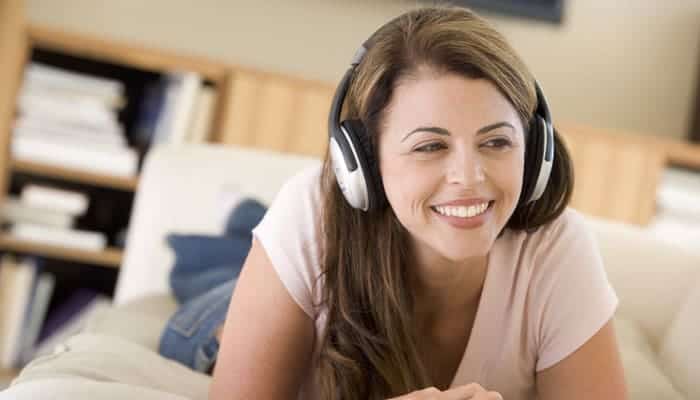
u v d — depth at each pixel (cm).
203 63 386
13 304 374
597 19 441
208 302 181
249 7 425
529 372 148
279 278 141
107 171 384
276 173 257
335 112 132
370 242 140
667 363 178
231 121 383
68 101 381
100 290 426
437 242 126
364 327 140
